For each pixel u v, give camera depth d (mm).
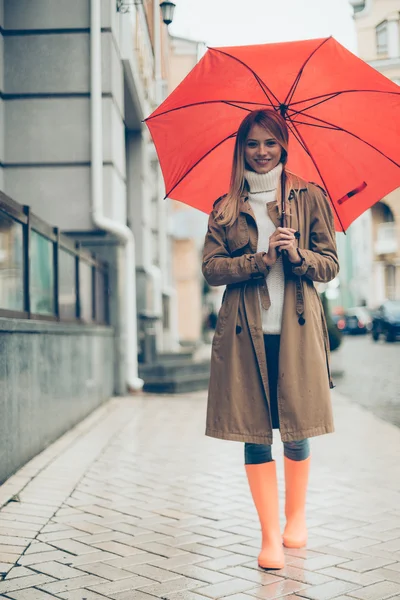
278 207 3268
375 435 6902
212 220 3385
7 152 9477
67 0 9398
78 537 3676
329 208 3371
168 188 3549
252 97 3396
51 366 6184
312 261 3170
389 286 43781
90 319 8727
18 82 9445
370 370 15188
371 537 3631
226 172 3594
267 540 3203
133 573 3131
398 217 42594
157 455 5953
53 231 6586
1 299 4840
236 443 6527
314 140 3467
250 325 3197
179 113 3406
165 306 17453
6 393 4766
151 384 10891
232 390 3180
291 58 3236
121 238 9852
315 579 3037
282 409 3146
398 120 3254
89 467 5430
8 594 2879
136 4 10336
